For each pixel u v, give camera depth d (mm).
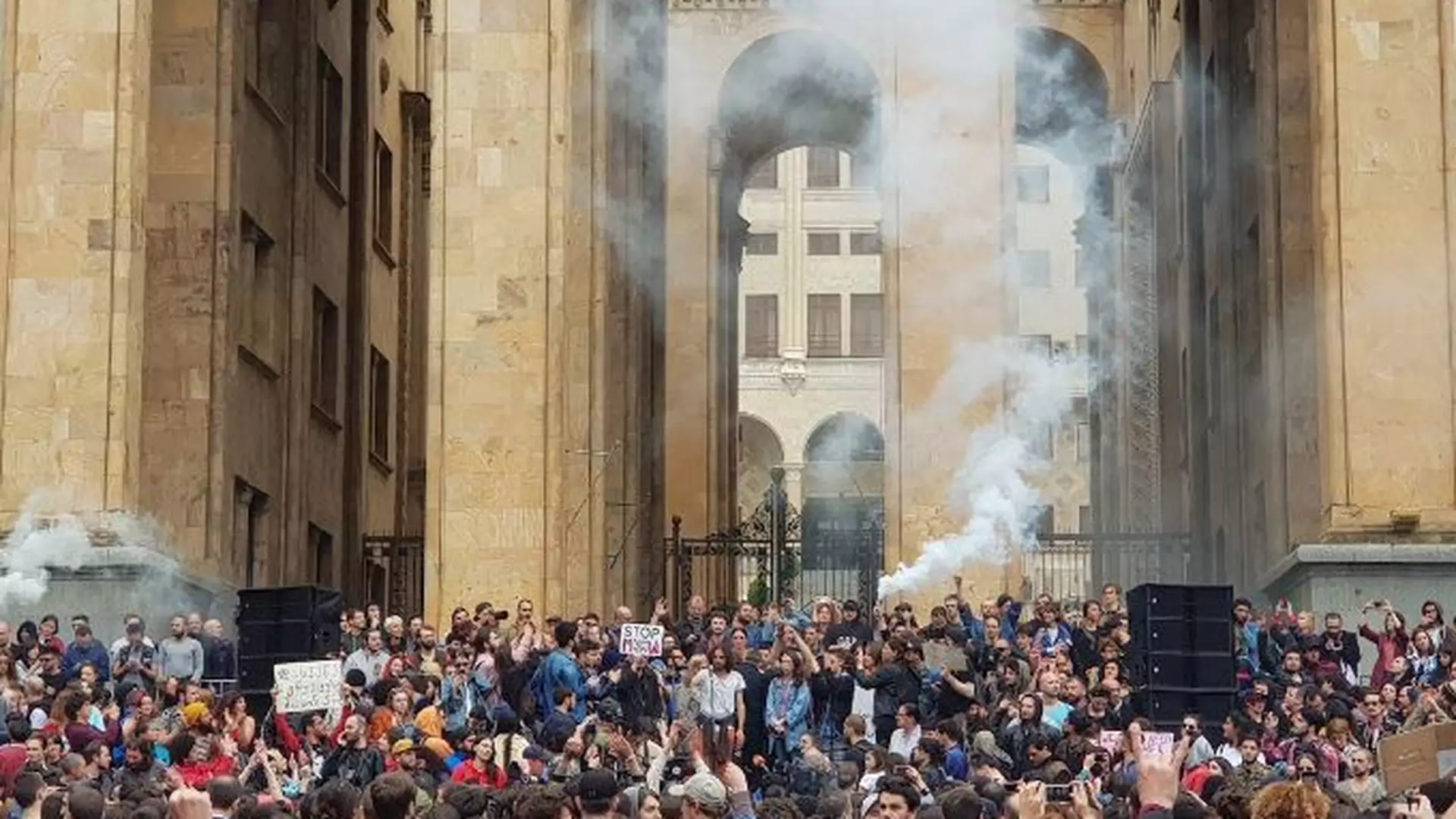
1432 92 46000
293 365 59031
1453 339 45625
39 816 23375
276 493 57812
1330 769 33812
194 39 52500
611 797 20219
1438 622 40812
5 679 37750
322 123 63344
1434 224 45750
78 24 46875
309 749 34656
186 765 31641
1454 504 45188
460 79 48562
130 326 46406
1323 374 45719
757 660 39531
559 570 47531
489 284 48125
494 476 47656
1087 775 31953
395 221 74562
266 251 57969
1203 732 36625
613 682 38688
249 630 39031
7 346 46094
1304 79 51812
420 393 76062
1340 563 44875
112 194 46500
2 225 46406
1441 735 22969
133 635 41531
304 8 60125
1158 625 36844
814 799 26984
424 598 48875
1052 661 38344
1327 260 45812
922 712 38188
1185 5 67125
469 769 31453
